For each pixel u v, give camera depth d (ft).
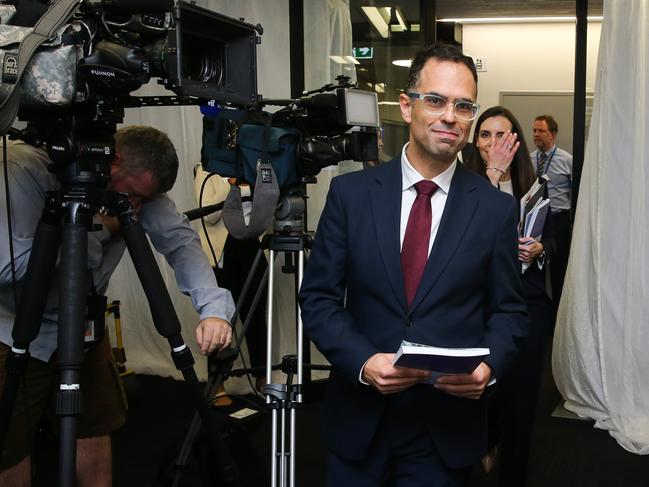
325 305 5.58
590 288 13.05
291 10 14.08
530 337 9.05
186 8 4.89
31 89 4.71
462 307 5.40
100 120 5.09
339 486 5.68
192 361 5.68
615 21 12.53
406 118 5.60
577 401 13.44
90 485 7.09
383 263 5.39
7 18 4.83
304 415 13.32
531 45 26.35
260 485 8.13
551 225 9.55
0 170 5.79
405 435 5.49
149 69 4.93
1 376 5.97
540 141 19.86
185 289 7.09
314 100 7.89
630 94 12.38
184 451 7.90
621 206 12.53
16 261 5.73
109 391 7.11
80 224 5.03
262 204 7.65
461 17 25.43
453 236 5.37
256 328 12.80
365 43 15.74
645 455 11.59
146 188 6.48
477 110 5.28
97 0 4.76
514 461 9.18
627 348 12.39
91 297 6.09
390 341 5.35
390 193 5.54
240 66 5.57
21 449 6.23
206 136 8.12
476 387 5.03
